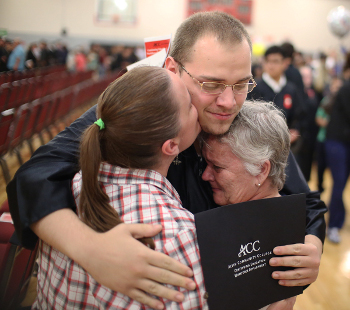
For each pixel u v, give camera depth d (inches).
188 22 35.2
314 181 172.7
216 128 35.4
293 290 32.5
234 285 28.6
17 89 153.3
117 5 465.7
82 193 28.5
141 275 25.2
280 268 31.7
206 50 32.7
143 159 28.9
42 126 132.0
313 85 198.1
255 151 35.3
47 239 28.7
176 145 30.0
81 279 28.1
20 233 31.8
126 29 472.7
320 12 474.3
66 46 407.5
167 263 25.6
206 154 37.7
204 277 27.2
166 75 28.5
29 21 435.2
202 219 27.7
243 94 34.9
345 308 80.3
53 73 268.8
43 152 34.4
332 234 114.9
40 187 30.5
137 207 28.0
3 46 223.9
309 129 142.9
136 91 26.9
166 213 27.8
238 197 37.9
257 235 30.2
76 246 26.7
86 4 458.0
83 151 27.8
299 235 32.8
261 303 30.3
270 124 35.8
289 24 477.1
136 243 25.7
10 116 96.7
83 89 205.2
